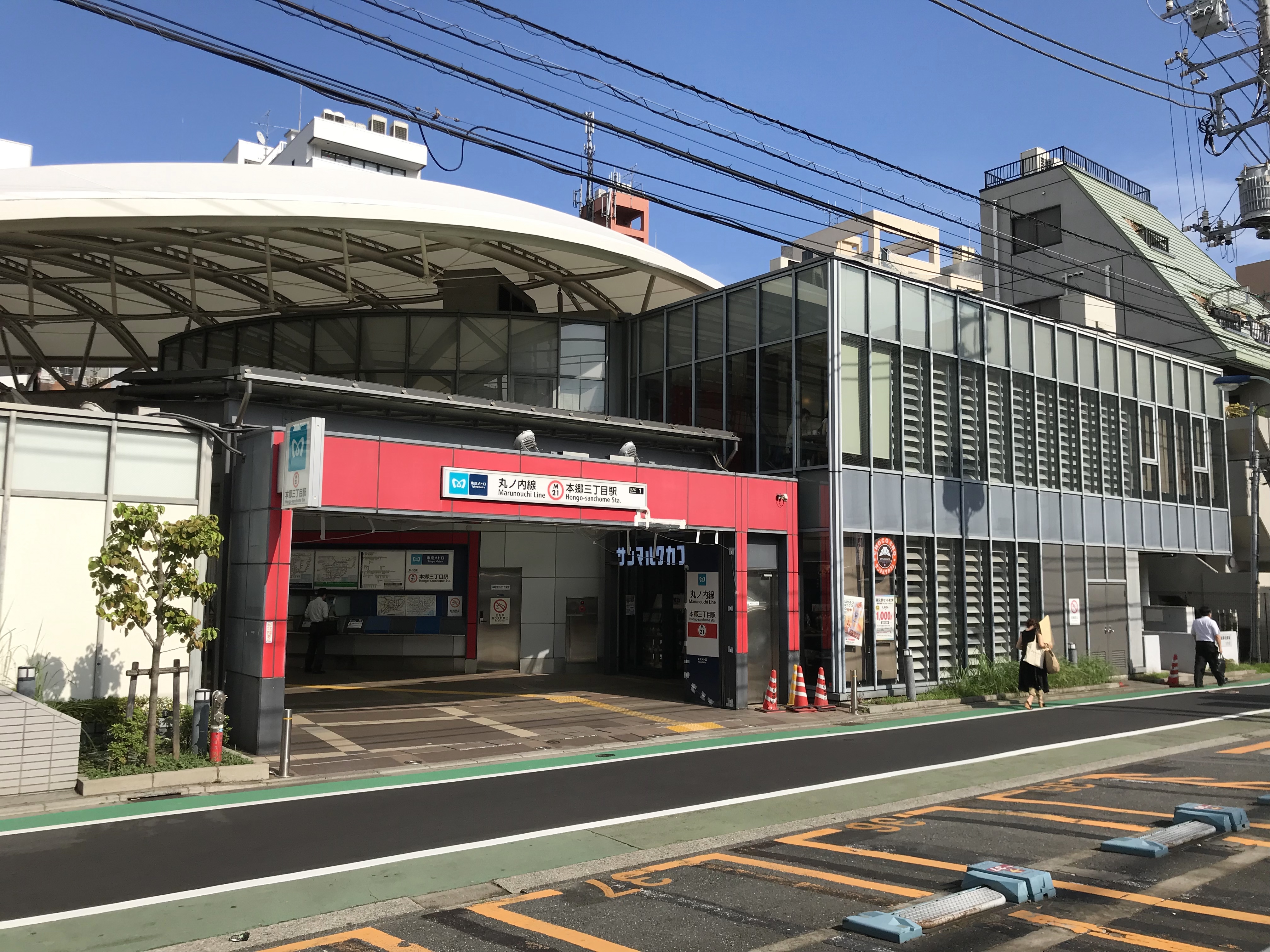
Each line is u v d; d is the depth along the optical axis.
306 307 28.47
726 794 10.98
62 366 36.16
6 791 10.23
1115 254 37.81
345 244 21.14
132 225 18.67
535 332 23.72
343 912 6.92
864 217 14.46
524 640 23.41
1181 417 29.89
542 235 22.33
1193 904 6.62
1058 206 39.91
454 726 15.75
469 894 7.35
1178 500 29.14
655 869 7.98
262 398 16.50
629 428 20.03
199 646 11.73
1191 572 31.27
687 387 22.97
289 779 11.59
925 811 10.13
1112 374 27.28
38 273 25.38
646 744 14.40
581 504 16.23
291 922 6.70
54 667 12.98
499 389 23.19
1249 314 38.91
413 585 23.64
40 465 13.16
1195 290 37.75
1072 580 24.80
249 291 27.02
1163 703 20.16
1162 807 10.06
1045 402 24.92
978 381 22.95
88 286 26.64
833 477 19.22
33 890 7.36
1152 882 7.17
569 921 6.62
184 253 23.97
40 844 8.64
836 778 11.94
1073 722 17.19
